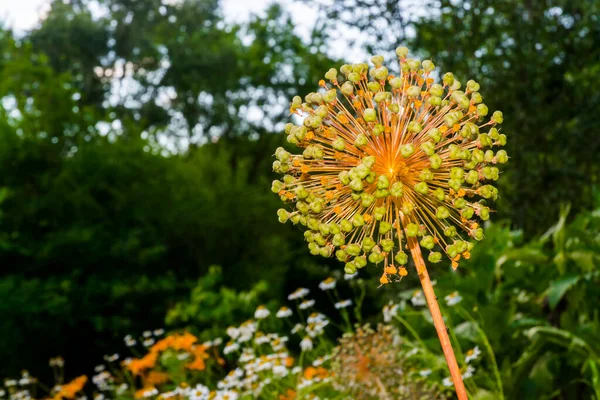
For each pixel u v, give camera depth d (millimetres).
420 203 1765
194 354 5000
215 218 11266
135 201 10727
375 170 1733
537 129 6117
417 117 1737
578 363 3551
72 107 11195
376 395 3279
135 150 10906
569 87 6359
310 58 8609
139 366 4898
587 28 6480
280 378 3961
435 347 3625
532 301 3926
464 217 1727
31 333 9125
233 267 11336
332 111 1761
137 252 9953
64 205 10266
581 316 3844
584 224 4070
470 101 1743
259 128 17500
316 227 1771
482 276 3842
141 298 9617
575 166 6074
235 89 18062
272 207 12070
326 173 1822
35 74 11273
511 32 6312
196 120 18844
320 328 3885
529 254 3846
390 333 3553
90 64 19688
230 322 7621
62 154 10992
